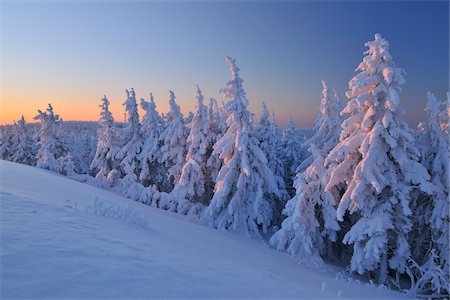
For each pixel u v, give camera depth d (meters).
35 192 9.37
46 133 39.03
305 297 4.49
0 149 52.41
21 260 3.28
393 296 10.13
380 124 12.66
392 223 13.23
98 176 35.44
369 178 12.26
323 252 15.54
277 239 15.91
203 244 9.35
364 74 13.30
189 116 32.44
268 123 27.69
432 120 14.55
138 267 3.84
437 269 11.12
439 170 13.62
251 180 20.30
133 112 34.97
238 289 4.01
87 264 3.56
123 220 8.11
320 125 22.39
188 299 3.25
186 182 26.34
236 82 20.78
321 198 15.76
